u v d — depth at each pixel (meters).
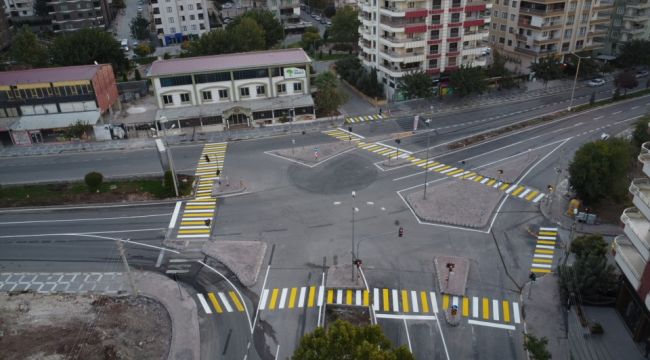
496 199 60.41
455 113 87.81
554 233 53.81
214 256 51.56
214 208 60.50
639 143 67.31
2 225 58.44
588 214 55.03
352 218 57.00
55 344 40.91
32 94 79.38
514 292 45.56
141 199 62.62
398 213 58.12
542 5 96.88
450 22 88.94
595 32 104.31
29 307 45.28
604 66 103.12
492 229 54.69
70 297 46.59
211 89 84.94
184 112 83.00
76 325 43.03
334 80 86.31
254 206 60.56
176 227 56.94
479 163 69.88
